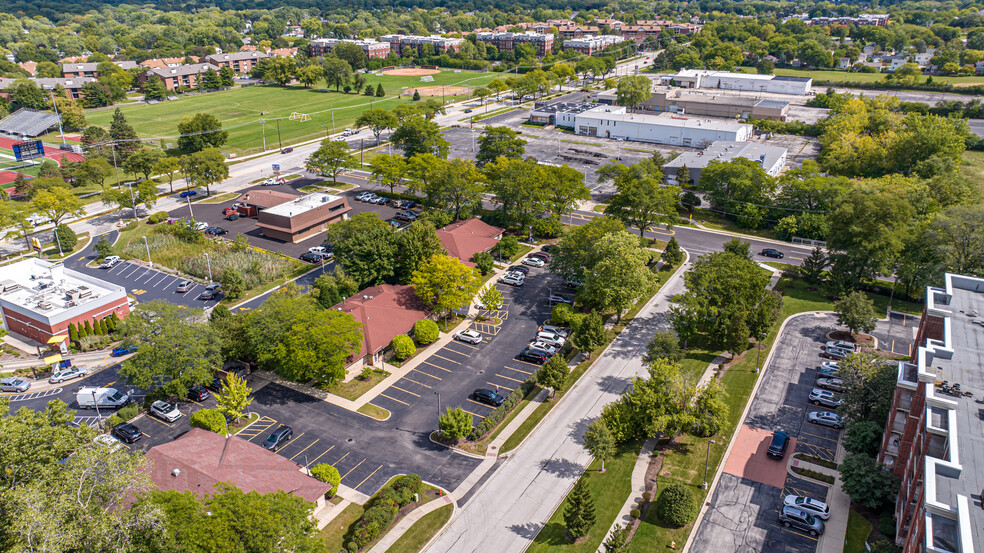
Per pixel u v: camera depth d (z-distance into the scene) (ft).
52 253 419.13
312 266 387.55
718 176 459.73
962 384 183.62
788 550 188.03
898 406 200.03
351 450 232.53
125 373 249.75
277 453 229.04
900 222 333.42
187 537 149.89
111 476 152.46
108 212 489.67
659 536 193.88
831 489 211.00
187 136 615.57
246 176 567.59
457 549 190.80
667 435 236.63
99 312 319.27
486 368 283.79
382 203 492.54
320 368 253.44
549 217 416.05
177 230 426.51
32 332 315.17
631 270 298.35
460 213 442.09
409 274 342.23
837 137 584.40
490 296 317.83
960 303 230.07
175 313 261.03
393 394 266.16
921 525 145.79
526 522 201.16
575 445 236.22
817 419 243.19
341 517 202.08
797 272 369.71
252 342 262.26
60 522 139.13
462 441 238.27
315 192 498.69
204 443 215.92
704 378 273.54
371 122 623.36
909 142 524.93
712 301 288.10
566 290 353.72
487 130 531.91
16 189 509.35
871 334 303.27
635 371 280.31
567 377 277.03
